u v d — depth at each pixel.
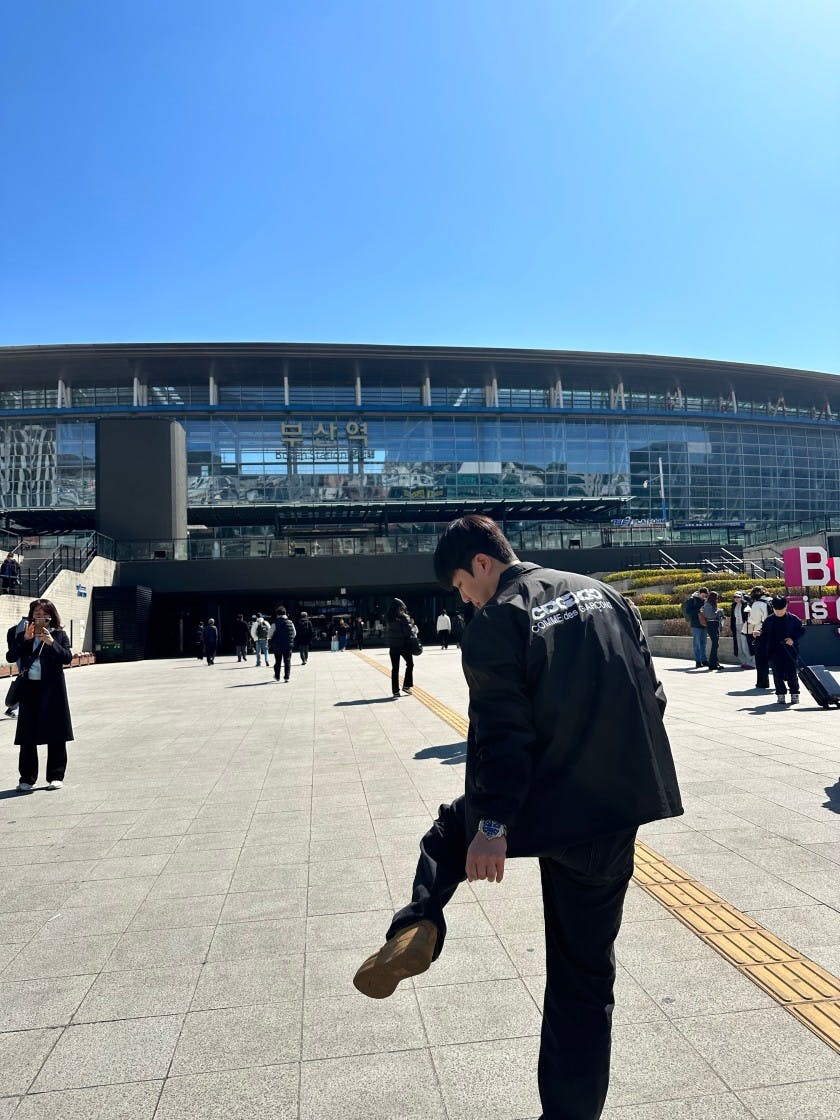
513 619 1.81
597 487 51.56
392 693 13.23
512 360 50.62
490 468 50.31
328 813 5.53
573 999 1.91
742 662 15.80
